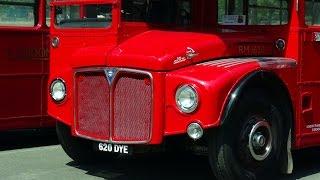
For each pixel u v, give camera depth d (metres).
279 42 7.77
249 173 6.96
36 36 9.55
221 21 8.32
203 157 9.05
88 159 8.40
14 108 9.44
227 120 6.62
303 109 7.61
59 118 7.60
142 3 7.55
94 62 7.05
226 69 6.70
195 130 6.51
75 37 7.58
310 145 7.75
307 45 7.69
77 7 7.59
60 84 7.56
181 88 6.55
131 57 6.80
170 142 7.09
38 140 10.39
